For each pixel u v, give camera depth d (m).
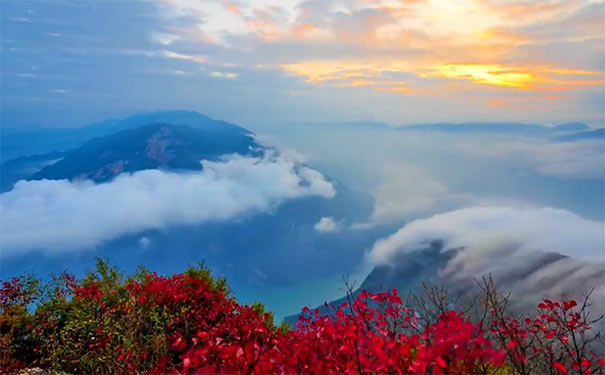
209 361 3.75
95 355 6.66
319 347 3.79
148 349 6.45
